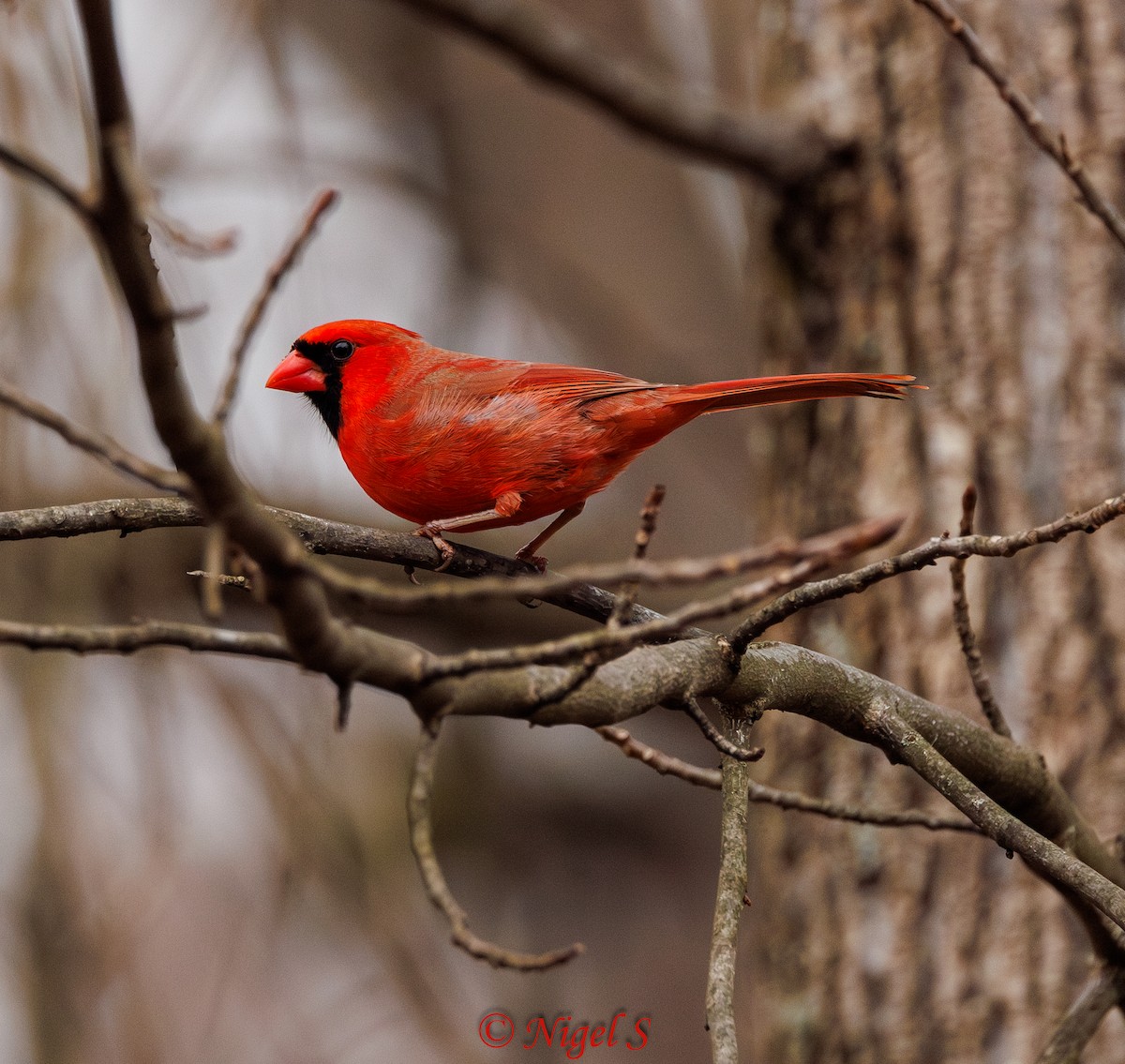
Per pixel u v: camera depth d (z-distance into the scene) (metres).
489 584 4.35
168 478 4.28
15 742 12.13
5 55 11.59
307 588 4.34
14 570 12.36
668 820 17.94
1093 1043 8.89
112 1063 11.69
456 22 9.36
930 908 9.66
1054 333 9.77
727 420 19.09
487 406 8.31
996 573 9.66
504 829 17.05
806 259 10.45
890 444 10.09
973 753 6.40
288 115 14.19
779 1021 10.16
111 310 11.81
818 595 5.67
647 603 12.51
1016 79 9.98
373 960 13.23
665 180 20.34
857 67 10.30
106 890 11.98
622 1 19.48
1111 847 7.19
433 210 18.92
